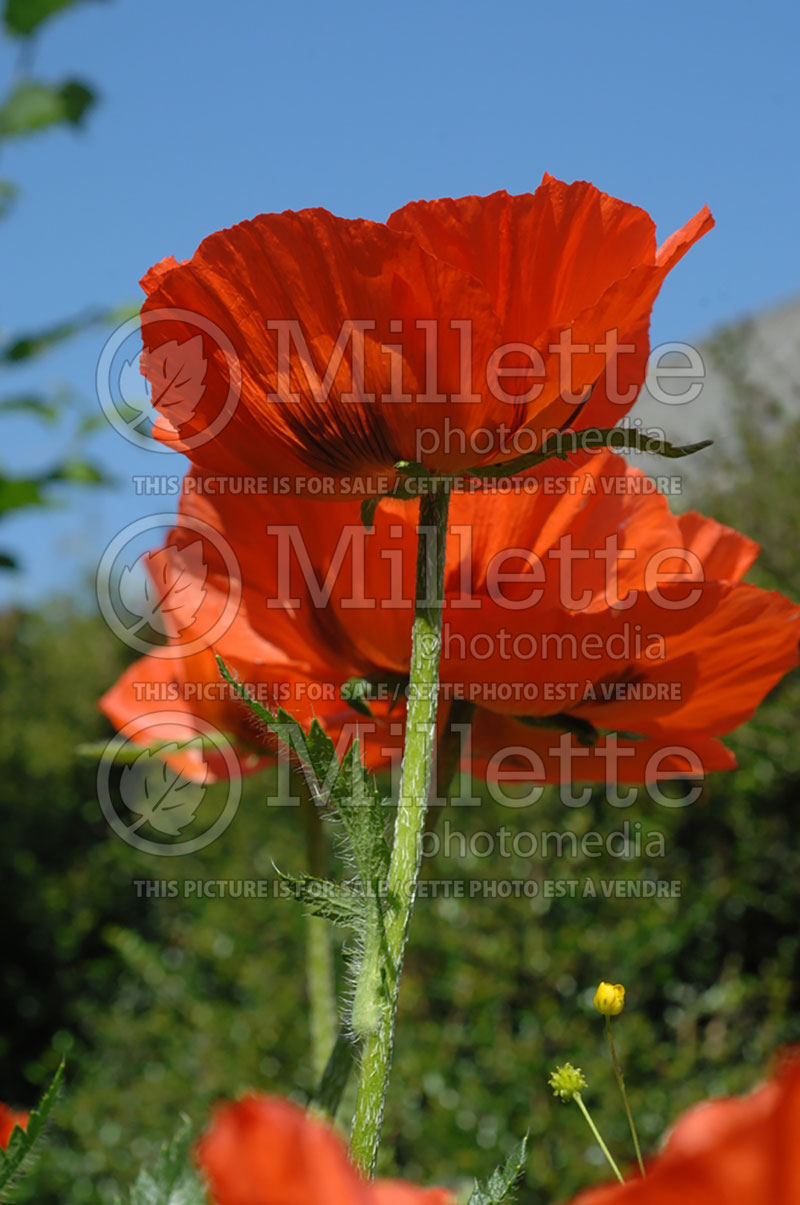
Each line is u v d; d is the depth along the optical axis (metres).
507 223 0.63
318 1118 0.65
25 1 1.11
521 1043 2.97
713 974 3.38
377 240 0.60
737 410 4.03
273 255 0.61
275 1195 0.35
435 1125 2.90
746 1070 2.98
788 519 3.68
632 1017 3.06
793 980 3.38
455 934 3.14
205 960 3.96
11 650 6.66
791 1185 0.30
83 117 1.15
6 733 5.81
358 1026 0.58
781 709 3.38
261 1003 3.58
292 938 3.71
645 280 0.61
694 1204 0.30
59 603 6.83
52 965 5.29
